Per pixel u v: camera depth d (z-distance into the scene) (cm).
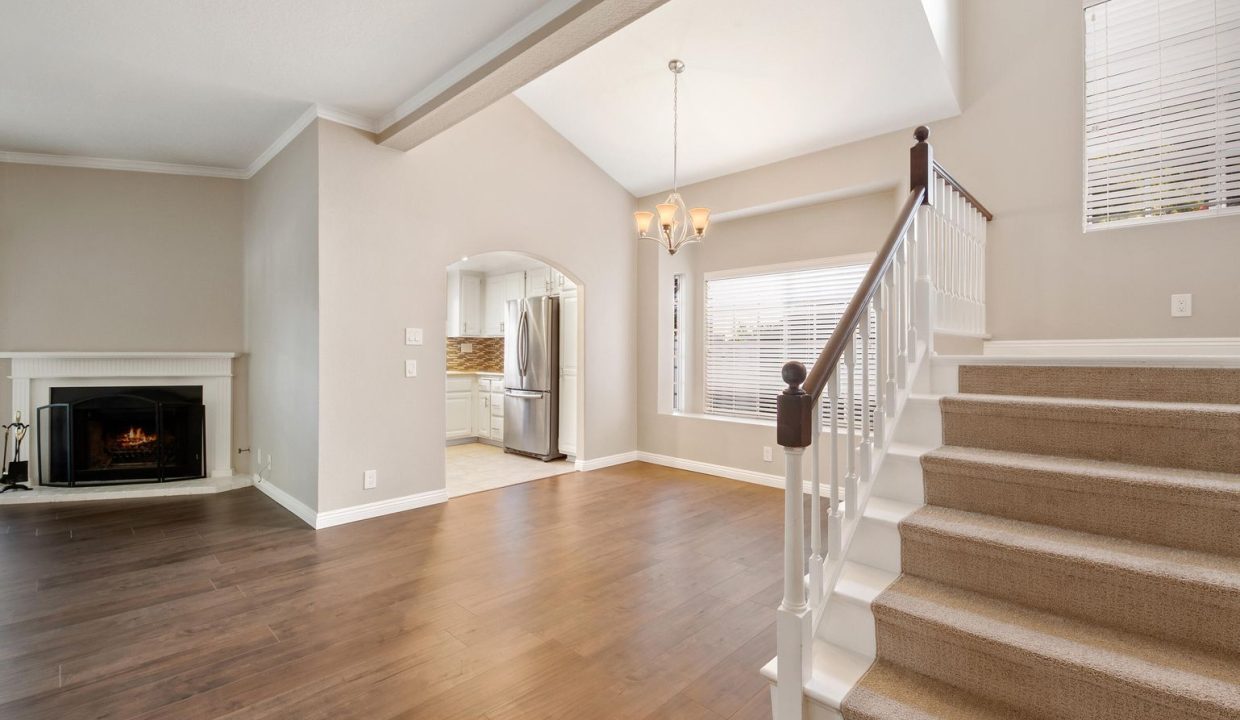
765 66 380
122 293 466
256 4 260
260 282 467
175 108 368
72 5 257
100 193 460
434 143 425
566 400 598
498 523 384
